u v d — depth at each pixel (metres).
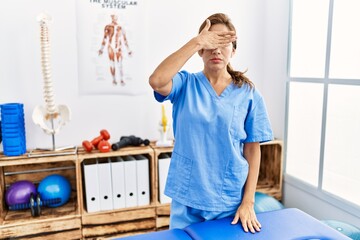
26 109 2.29
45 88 2.10
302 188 2.49
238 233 1.19
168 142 2.36
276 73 2.67
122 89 2.46
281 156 2.59
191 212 1.34
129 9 2.40
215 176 1.30
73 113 2.39
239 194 1.35
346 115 2.12
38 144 2.35
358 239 1.77
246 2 2.68
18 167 2.34
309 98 2.41
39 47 2.26
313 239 1.17
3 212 2.20
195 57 2.60
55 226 2.12
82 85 2.38
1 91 2.24
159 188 2.34
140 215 2.30
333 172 2.24
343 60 2.11
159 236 1.19
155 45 2.50
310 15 2.37
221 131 1.27
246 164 1.35
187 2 2.53
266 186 2.67
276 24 2.63
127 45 2.43
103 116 2.46
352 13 2.03
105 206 2.23
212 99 1.30
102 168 2.20
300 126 2.52
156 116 2.57
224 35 1.20
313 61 2.36
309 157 2.45
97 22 2.35
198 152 1.28
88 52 2.36
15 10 2.20
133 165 2.25
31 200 2.11
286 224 1.26
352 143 2.09
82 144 2.29
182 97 1.33
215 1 2.59
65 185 2.26
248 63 2.76
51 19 2.08
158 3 2.47
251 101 1.32
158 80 1.17
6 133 2.10
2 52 2.21
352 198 2.12
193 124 1.28
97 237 2.22
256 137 1.34
